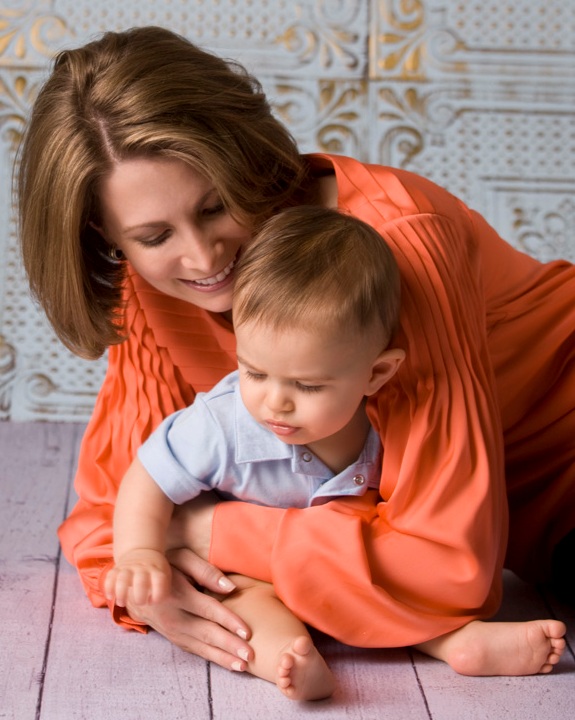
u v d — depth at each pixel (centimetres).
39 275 156
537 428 169
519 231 289
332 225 143
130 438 174
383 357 143
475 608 151
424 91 284
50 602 169
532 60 284
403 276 148
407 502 147
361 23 282
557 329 168
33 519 203
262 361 138
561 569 169
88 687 145
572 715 139
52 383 280
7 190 281
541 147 287
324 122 284
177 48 152
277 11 281
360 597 146
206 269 150
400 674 148
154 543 150
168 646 156
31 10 280
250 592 153
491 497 146
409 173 162
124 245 153
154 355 174
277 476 154
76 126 146
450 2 282
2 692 143
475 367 151
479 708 140
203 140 143
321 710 139
